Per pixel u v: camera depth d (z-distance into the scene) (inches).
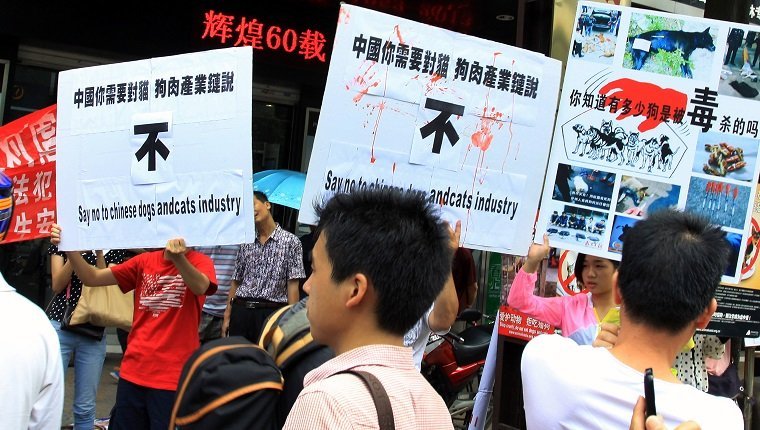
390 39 111.3
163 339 149.1
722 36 119.2
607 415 65.1
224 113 122.1
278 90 309.7
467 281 217.3
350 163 110.4
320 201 103.5
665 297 65.6
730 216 119.3
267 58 280.4
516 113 116.9
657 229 68.8
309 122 315.3
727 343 157.3
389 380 58.2
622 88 119.0
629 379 65.2
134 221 127.3
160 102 125.3
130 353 151.4
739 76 119.5
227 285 230.8
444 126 113.3
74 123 131.3
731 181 119.3
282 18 279.4
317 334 64.2
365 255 61.0
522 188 117.6
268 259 225.1
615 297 73.0
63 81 132.1
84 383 187.5
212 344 71.5
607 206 118.6
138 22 262.5
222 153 122.1
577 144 119.4
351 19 110.1
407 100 112.0
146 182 125.8
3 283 80.7
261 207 222.2
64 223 131.9
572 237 118.9
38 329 79.4
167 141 124.6
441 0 290.5
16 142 160.4
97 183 129.5
